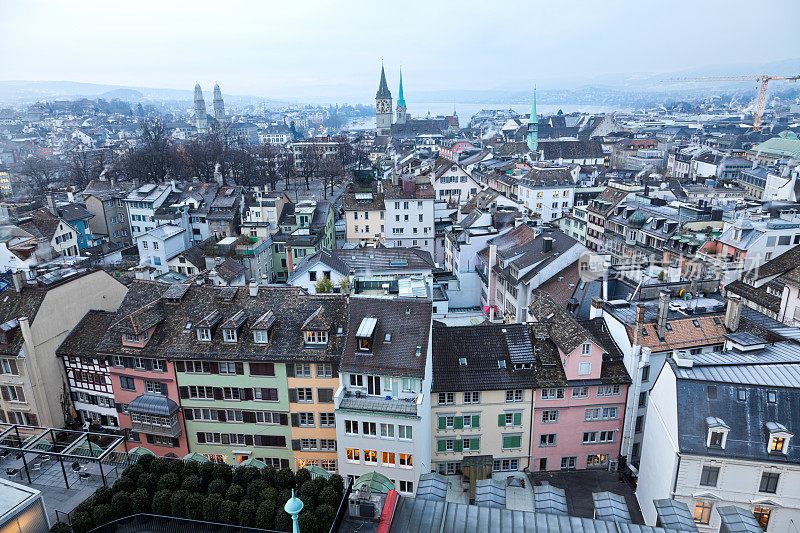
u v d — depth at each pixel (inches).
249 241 4237.2
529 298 2851.9
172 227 4527.6
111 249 4810.5
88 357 2267.5
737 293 2817.4
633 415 2050.9
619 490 2016.5
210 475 1358.3
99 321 2416.3
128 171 7731.3
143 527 1251.8
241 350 2043.6
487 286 3366.1
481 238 3595.0
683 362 1722.4
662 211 3786.9
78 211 4842.5
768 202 4106.8
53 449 1701.5
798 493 1526.8
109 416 2356.1
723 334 2101.4
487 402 2037.4
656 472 1753.2
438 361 2087.8
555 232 3196.4
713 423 1546.5
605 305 2298.2
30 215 4389.8
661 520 1243.8
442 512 1210.6
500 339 2159.2
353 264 3267.7
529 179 5502.0
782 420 1568.7
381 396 1887.3
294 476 1352.1
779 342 1974.7
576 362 2005.4
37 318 2210.9
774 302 2635.3
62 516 1352.1
